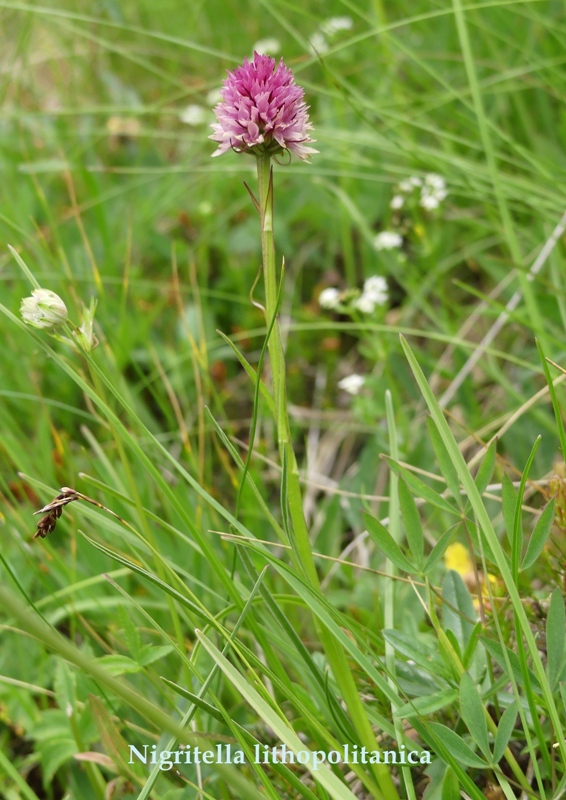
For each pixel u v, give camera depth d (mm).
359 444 685
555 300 630
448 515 551
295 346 759
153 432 634
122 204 840
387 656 450
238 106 412
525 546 514
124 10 1035
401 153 650
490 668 440
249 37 971
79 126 913
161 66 1024
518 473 512
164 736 459
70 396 661
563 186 597
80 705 495
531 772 452
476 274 785
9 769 461
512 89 727
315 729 447
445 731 420
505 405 619
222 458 569
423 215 752
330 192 780
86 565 556
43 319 431
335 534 581
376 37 840
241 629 514
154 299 781
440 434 432
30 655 530
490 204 644
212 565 447
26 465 573
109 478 550
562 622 426
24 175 833
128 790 478
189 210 860
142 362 721
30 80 864
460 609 452
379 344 615
